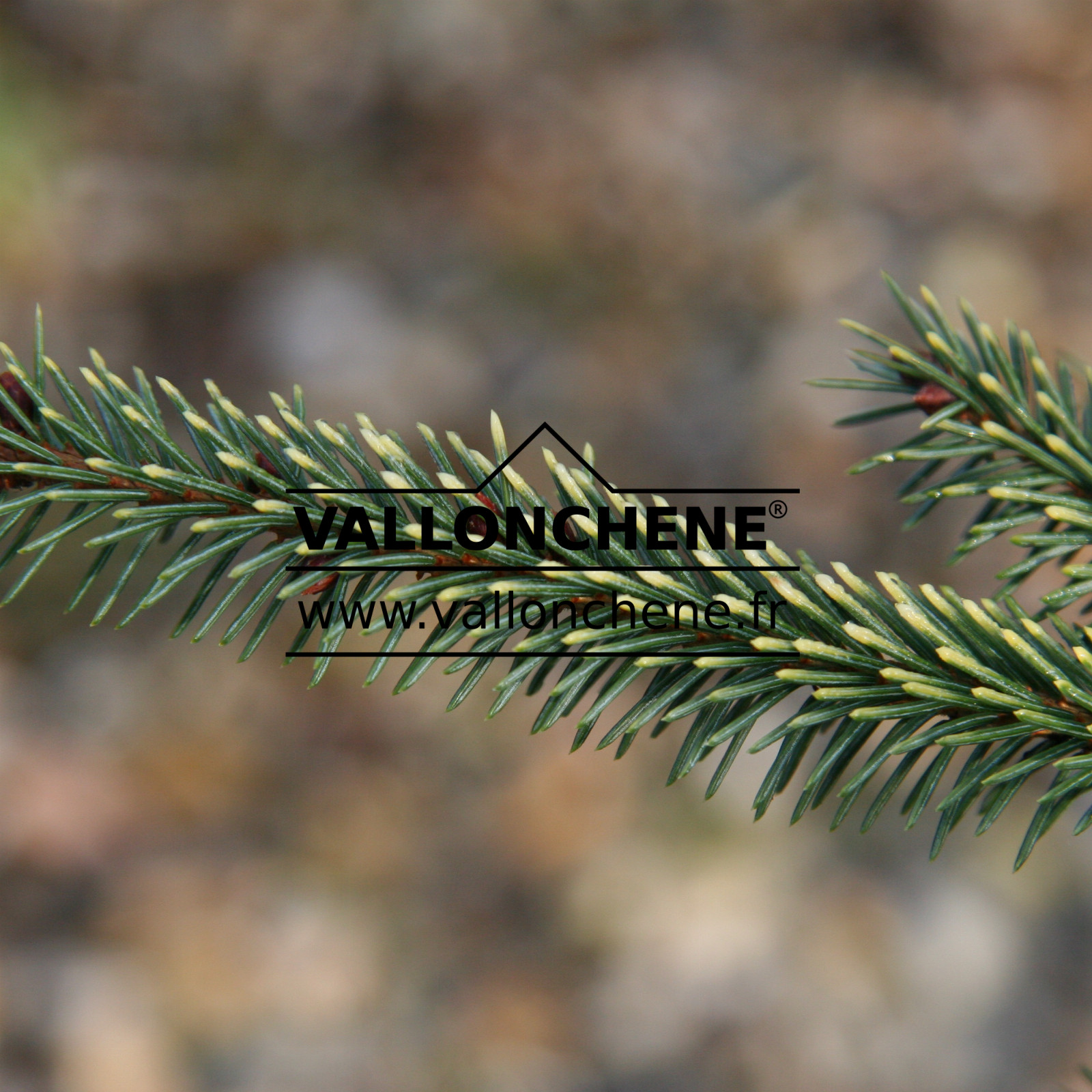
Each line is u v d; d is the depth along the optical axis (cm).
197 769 145
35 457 54
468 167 204
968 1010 129
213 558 53
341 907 138
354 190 200
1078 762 52
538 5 224
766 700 53
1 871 134
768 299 187
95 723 146
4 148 188
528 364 179
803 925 135
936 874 138
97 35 212
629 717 53
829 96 213
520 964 135
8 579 153
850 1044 126
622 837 142
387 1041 128
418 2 222
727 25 223
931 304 57
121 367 175
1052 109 210
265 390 174
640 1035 128
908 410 57
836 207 197
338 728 151
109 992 127
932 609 53
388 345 179
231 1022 128
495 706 53
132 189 195
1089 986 131
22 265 180
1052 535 54
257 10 220
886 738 53
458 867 142
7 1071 120
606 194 201
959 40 220
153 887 136
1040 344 178
